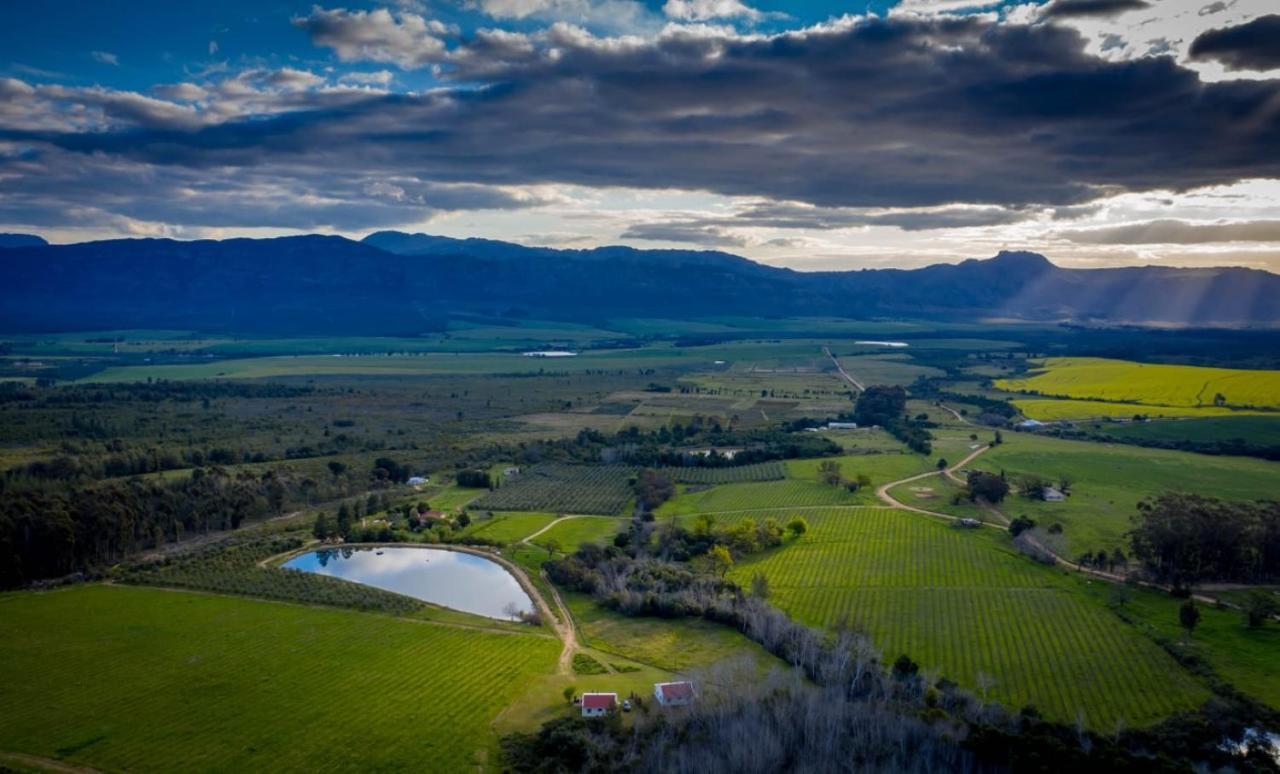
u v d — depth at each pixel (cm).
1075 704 12431
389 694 12812
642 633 15338
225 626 15525
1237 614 15438
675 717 11906
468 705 12481
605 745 11262
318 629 15400
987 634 14862
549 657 14225
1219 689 12600
